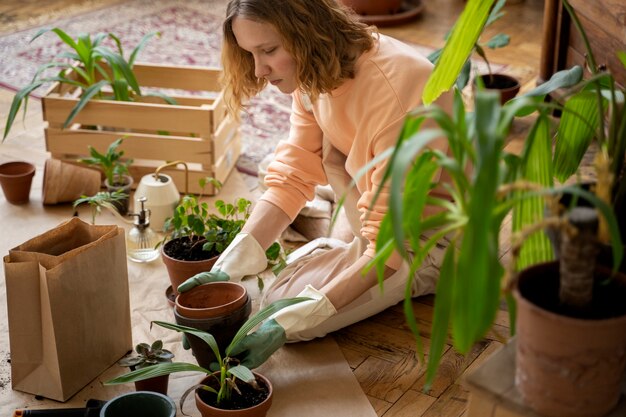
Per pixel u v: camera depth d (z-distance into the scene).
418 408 2.23
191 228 2.69
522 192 1.43
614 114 1.51
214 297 2.37
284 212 2.63
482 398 1.48
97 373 2.35
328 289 2.40
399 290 2.54
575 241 1.28
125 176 3.26
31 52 4.57
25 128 3.84
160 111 3.20
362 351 2.47
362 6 5.10
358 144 2.43
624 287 1.38
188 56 4.60
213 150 3.24
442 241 2.60
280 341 2.32
